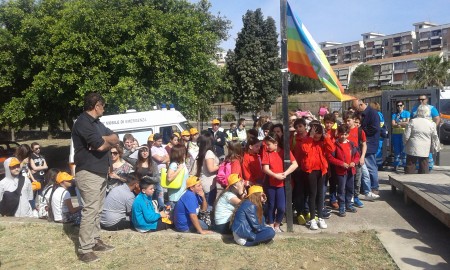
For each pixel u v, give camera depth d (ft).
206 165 23.27
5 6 55.93
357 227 21.76
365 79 252.83
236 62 145.69
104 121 36.14
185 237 19.80
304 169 21.57
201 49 59.36
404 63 295.89
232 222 18.88
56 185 23.17
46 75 52.01
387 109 39.65
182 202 20.52
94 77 50.44
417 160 31.22
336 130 24.06
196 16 58.70
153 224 20.68
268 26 148.46
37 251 18.78
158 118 37.24
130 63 50.62
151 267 16.61
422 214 23.66
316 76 21.75
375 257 17.16
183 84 55.88
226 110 148.77
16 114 54.75
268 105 147.95
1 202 25.32
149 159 25.34
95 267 16.80
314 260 16.85
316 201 22.16
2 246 19.53
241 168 22.13
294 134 22.76
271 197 21.16
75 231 21.22
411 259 16.92
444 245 18.49
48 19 53.72
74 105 54.85
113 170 23.77
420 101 30.32
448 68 187.32
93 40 50.08
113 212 20.85
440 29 340.59
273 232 18.48
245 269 16.16
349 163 23.62
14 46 54.29
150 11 53.42
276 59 146.41
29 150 31.24
